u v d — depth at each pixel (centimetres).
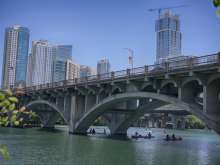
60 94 7238
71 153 3778
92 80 5844
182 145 5616
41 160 3167
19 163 2933
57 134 7025
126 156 3656
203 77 3672
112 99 5244
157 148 4741
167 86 4500
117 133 6738
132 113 6331
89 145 4750
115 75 5162
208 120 3556
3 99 643
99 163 3080
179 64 3938
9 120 659
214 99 3669
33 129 9219
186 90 4038
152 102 5609
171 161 3384
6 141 5116
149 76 4381
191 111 3788
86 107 6259
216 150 4847
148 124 19512
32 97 8619
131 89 4950
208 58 3538
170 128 18550
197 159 3612
